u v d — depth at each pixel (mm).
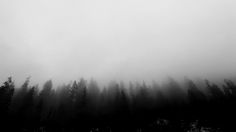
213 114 42188
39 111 38344
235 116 38562
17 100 39750
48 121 37281
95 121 41031
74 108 39500
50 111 40281
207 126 37719
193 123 40469
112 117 41781
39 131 33812
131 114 43719
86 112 39406
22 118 34500
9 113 34062
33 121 35875
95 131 36812
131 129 38562
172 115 45344
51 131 34562
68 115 38031
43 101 42469
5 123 30953
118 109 41812
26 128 33688
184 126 39438
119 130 37906
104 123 40500
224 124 36875
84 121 37719
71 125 36344
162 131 38062
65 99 43719
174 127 39062
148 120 43250
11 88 34969
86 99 41688
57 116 37531
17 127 32500
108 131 37281
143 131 37969
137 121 41594
